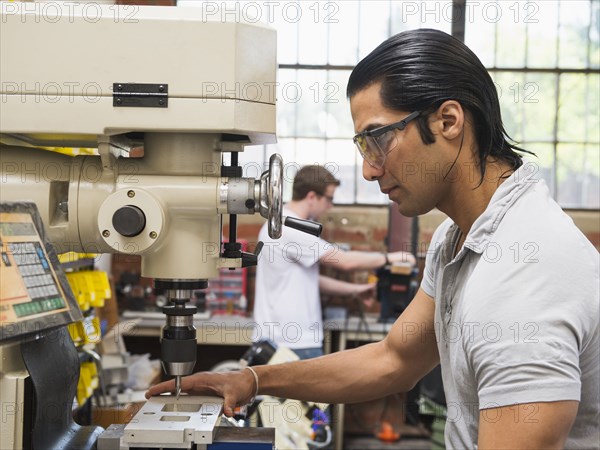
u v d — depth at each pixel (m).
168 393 1.28
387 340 1.50
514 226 1.06
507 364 0.96
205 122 1.02
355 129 1.15
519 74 4.51
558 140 4.55
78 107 1.02
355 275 4.24
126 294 4.08
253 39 1.04
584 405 1.09
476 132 1.12
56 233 1.09
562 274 0.98
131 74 1.01
